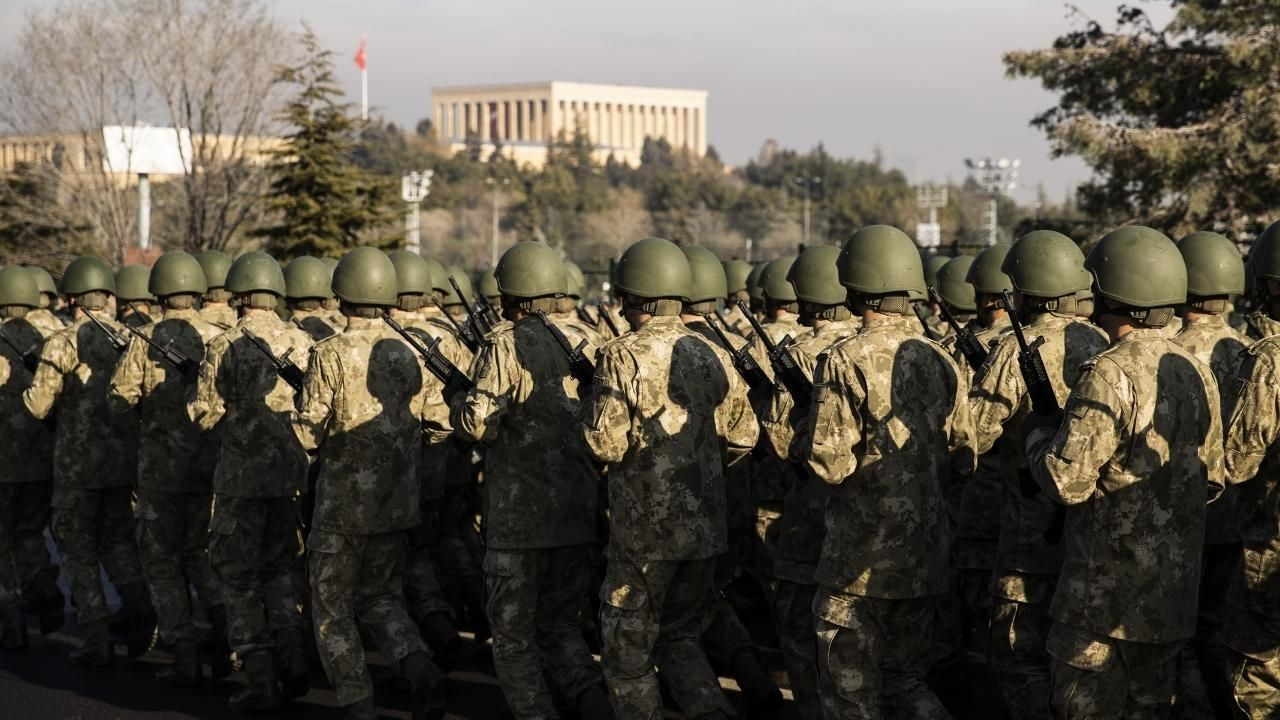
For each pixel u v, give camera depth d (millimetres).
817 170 114125
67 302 9609
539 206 81625
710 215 81562
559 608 6887
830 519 5859
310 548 7109
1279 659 5809
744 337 8664
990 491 7105
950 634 7199
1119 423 5168
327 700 7918
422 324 9062
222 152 30891
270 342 8047
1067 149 21984
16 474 9328
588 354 7164
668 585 6227
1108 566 5250
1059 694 5391
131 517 9180
